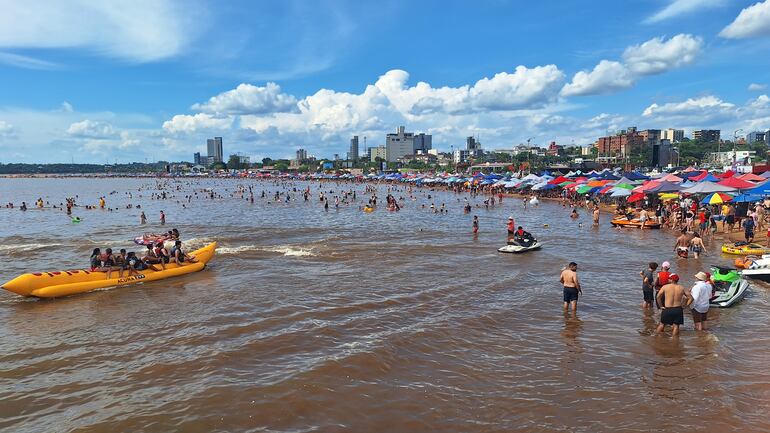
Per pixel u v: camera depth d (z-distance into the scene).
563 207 57.69
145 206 66.25
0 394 10.41
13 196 94.75
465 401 9.70
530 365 11.37
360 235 34.91
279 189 117.75
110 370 11.52
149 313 16.16
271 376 10.88
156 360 12.01
